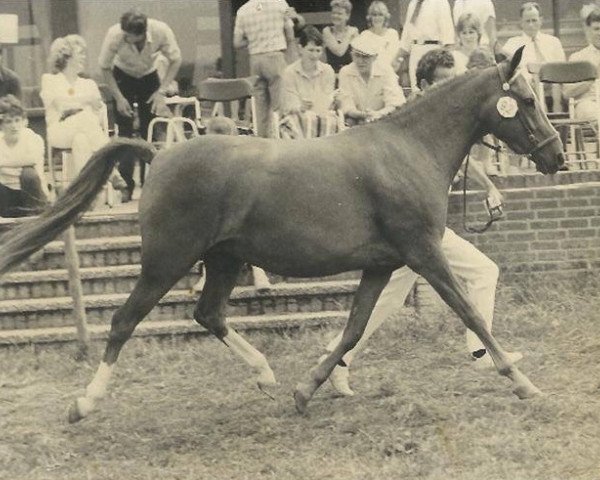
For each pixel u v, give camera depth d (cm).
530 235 1140
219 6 1449
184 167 815
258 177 816
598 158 1227
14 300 1099
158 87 1326
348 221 823
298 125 1220
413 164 833
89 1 1431
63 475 780
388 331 1052
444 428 827
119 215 1150
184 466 786
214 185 813
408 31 1280
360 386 929
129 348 1050
